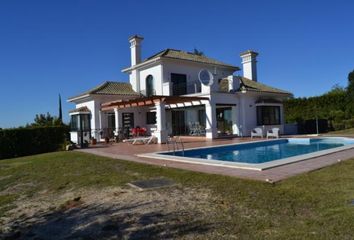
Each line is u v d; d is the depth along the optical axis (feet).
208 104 83.25
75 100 104.22
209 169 33.60
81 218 21.02
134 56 109.60
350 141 69.72
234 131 92.22
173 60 98.63
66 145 72.95
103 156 50.80
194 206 21.25
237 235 16.01
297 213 18.53
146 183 29.12
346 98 110.73
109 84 106.42
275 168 32.30
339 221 16.70
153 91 101.04
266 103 94.02
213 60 114.93
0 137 70.90
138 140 75.92
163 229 17.61
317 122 94.27
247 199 21.88
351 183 24.44
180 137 89.86
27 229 20.35
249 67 115.65
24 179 37.70
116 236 17.28
